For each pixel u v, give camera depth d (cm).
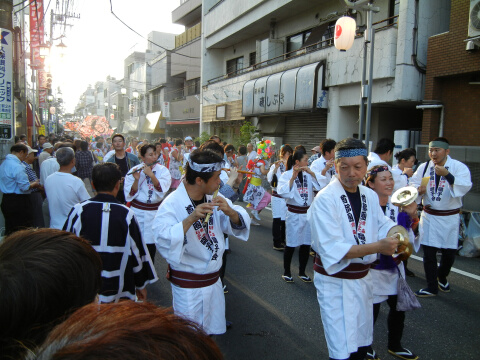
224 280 529
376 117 1202
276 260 623
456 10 896
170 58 3125
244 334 383
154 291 494
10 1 686
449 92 956
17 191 574
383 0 1173
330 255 254
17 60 1259
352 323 259
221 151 462
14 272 102
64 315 108
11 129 666
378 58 1060
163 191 518
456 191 460
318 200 269
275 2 1536
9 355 87
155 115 3288
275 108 1476
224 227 289
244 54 2069
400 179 491
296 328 397
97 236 300
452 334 383
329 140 621
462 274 560
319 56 1300
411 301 318
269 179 676
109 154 671
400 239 271
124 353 62
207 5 2236
